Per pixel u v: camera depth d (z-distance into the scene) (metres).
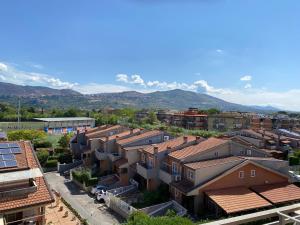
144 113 165.62
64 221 31.72
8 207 20.98
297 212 9.30
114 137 56.47
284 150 67.44
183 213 31.41
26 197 22.30
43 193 23.19
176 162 37.31
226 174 33.38
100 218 34.50
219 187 33.12
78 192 46.00
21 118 138.00
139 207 36.25
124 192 42.34
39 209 23.05
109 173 52.88
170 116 143.12
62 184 50.78
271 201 31.08
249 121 116.12
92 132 67.94
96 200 41.66
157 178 40.25
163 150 40.66
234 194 31.91
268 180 35.91
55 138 90.12
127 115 168.00
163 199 37.16
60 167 60.12
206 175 33.06
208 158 36.75
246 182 34.53
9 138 75.69
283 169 36.97
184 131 85.75
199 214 32.06
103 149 57.28
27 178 23.27
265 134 73.88
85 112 177.88
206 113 144.00
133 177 46.72
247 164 34.56
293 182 38.25
